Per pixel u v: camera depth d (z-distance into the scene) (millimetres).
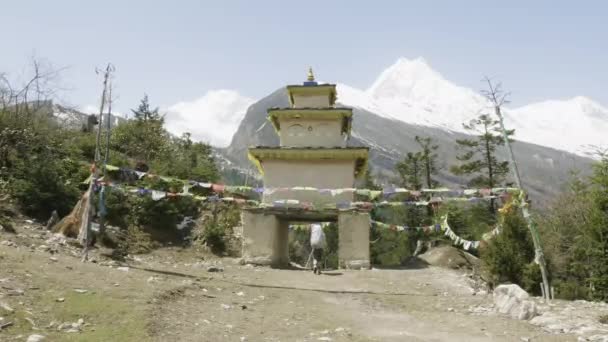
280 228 26266
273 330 10195
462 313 12836
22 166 23141
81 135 35000
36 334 7961
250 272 19328
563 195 35562
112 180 26406
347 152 25375
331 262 40781
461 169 54406
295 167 25797
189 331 9305
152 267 16703
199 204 29922
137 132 39344
